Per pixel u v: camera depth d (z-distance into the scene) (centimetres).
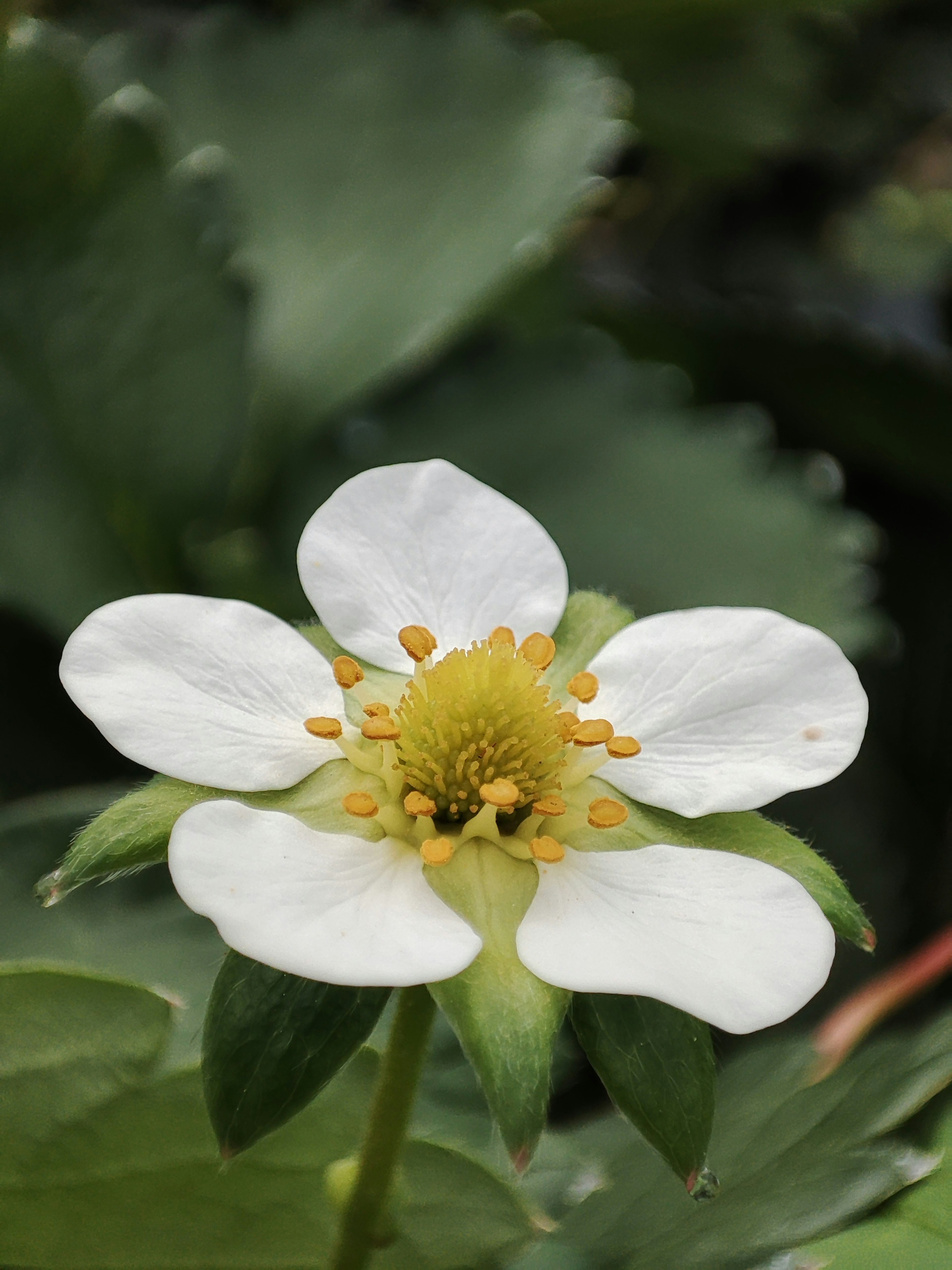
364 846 14
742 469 21
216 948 16
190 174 19
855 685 14
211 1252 14
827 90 25
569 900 14
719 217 25
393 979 13
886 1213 14
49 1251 14
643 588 20
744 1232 14
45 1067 14
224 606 14
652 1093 13
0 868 16
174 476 19
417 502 15
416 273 20
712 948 13
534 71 21
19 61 18
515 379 21
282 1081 13
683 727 14
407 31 21
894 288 25
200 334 19
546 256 20
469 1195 14
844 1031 16
